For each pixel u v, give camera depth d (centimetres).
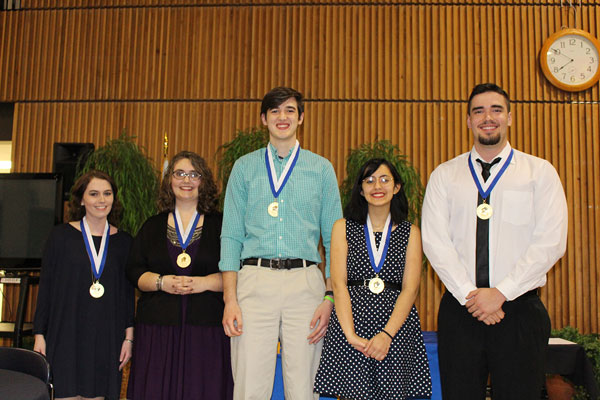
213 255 248
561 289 513
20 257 414
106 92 550
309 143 534
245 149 418
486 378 214
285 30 546
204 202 259
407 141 531
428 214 228
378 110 535
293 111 238
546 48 521
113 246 271
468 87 533
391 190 228
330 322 226
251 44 546
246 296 227
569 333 411
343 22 544
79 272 257
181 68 547
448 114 531
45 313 256
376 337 210
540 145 525
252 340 222
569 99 529
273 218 233
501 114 219
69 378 245
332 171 248
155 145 541
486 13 539
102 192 267
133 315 274
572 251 514
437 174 234
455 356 212
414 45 538
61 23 561
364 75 538
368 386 212
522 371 203
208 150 538
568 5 538
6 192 423
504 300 203
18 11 566
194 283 237
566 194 520
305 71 540
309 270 233
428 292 512
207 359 234
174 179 252
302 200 236
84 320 253
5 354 205
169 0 554
